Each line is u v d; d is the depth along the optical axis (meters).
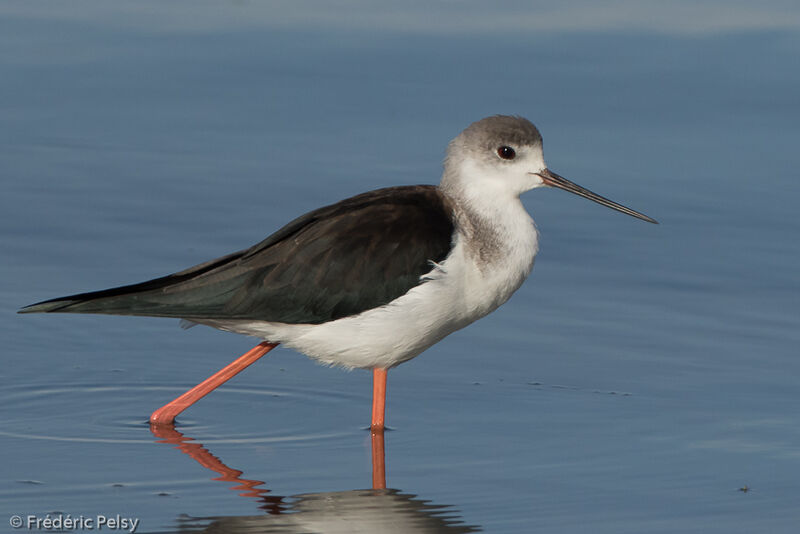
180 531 9.34
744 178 16.64
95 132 17.50
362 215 11.38
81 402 11.66
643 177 16.66
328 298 11.16
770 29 20.56
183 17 20.97
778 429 11.27
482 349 13.02
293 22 20.84
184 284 11.16
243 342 13.11
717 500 9.94
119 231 15.15
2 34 20.05
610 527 9.48
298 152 17.11
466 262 11.44
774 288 14.27
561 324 13.53
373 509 9.75
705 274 14.60
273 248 11.33
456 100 18.33
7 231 15.02
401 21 20.94
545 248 15.30
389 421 11.52
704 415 11.55
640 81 19.02
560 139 17.52
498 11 21.33
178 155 17.00
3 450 10.65
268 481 10.23
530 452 10.84
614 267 14.82
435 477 10.34
